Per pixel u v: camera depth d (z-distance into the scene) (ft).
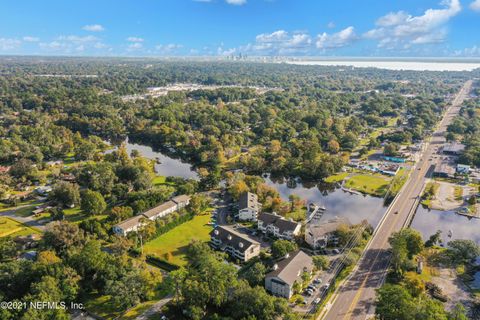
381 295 354.33
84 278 402.31
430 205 643.86
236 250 467.93
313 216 604.90
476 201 654.12
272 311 345.92
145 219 533.55
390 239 481.46
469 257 458.91
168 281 389.60
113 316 366.63
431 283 413.80
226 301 367.45
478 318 364.58
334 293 400.26
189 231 543.39
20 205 626.23
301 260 428.97
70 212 601.62
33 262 410.11
